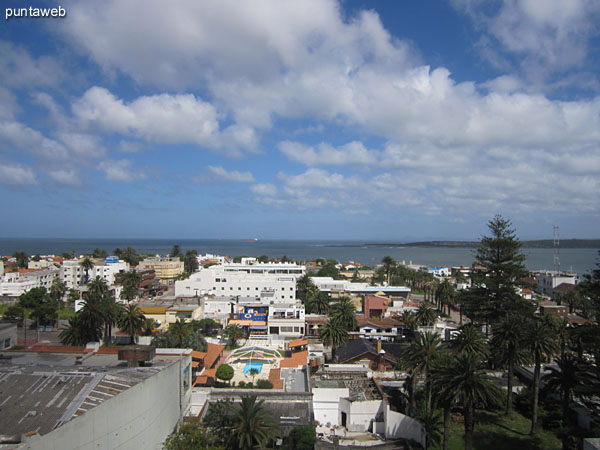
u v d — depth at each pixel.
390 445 49.81
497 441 49.69
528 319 73.06
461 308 108.69
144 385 36.09
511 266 72.75
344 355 84.75
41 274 145.62
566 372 49.88
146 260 192.62
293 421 49.25
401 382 66.50
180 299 121.94
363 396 59.66
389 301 134.88
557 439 49.50
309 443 45.31
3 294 124.69
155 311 107.88
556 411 53.72
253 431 40.31
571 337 51.59
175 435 40.53
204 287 132.38
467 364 41.81
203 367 73.88
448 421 42.31
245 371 76.56
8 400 31.81
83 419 28.47
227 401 45.94
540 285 186.12
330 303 129.88
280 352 93.00
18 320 102.12
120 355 42.03
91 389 33.59
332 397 58.19
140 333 95.25
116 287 135.88
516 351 55.12
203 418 46.38
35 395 32.56
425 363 53.16
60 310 114.62
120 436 32.44
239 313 116.81
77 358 45.31
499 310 71.94
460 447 48.66
